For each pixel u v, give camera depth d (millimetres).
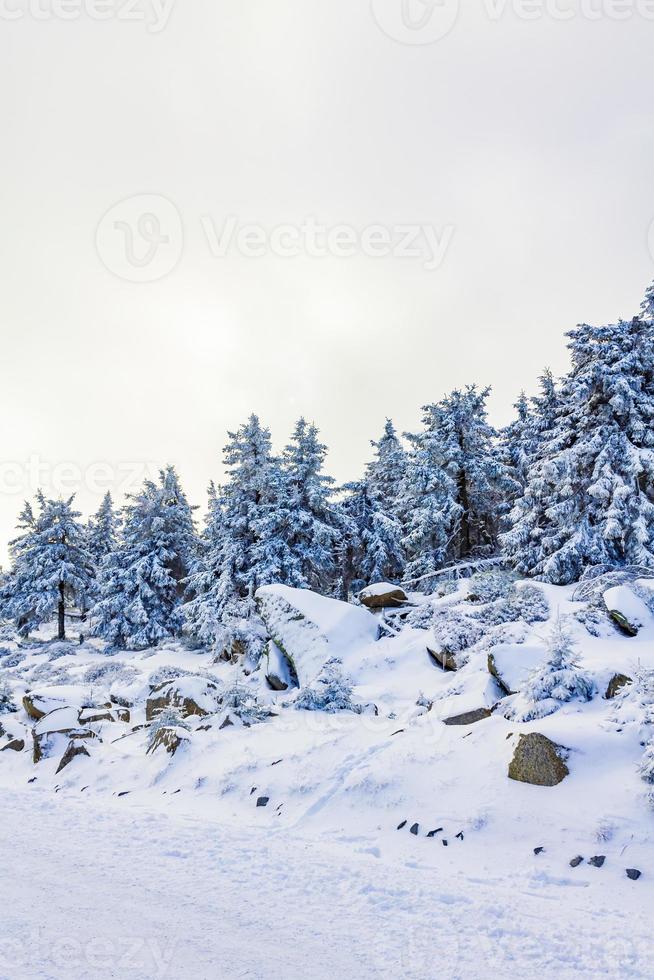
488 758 7441
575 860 5465
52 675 22766
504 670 10328
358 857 5949
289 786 7961
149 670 21469
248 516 29594
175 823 7141
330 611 17500
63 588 38000
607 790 6270
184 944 4145
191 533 35906
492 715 8703
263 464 29984
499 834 6102
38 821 7297
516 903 4875
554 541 21891
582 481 21609
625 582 14828
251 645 19266
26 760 10914
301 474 30328
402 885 5242
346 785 7625
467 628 14742
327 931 4387
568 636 8906
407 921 4574
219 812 7719
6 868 5594
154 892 5047
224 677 18453
